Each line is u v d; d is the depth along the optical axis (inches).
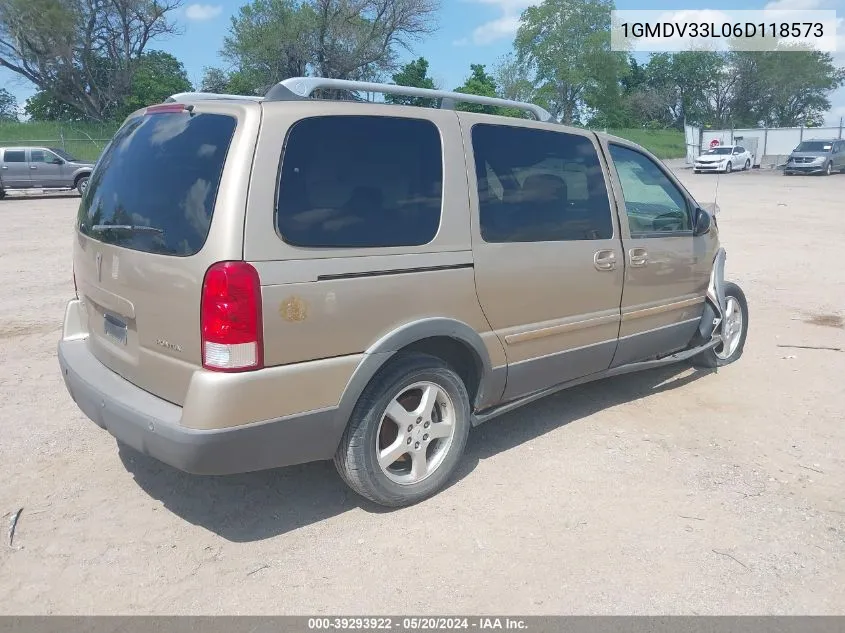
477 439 178.9
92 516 141.7
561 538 135.4
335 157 129.0
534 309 160.6
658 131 2399.1
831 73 2913.4
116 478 156.6
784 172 1437.0
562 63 2294.5
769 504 148.6
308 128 126.4
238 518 141.9
